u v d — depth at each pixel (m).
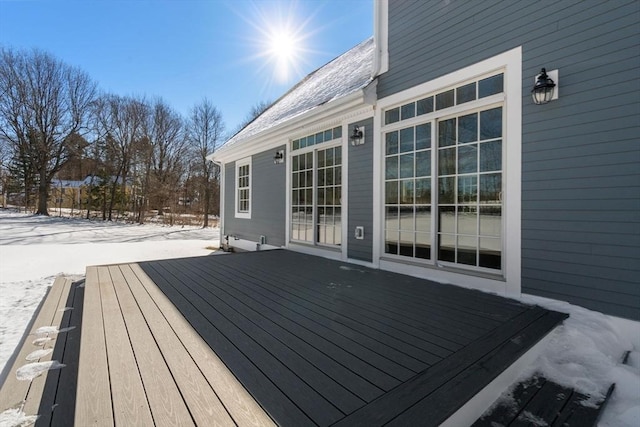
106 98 24.67
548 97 2.92
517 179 3.18
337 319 2.62
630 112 2.53
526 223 3.12
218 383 1.64
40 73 23.30
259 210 7.82
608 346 2.37
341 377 1.72
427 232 4.07
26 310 3.89
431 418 1.39
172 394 1.54
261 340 2.20
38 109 23.58
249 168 8.29
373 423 1.34
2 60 22.59
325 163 5.73
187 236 13.81
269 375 1.73
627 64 2.55
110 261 7.27
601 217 2.68
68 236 12.83
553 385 2.00
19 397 1.86
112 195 24.05
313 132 5.98
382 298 3.20
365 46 7.44
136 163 24.14
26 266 6.55
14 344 2.92
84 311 2.76
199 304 2.99
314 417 1.38
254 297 3.23
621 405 1.87
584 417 1.71
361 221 4.98
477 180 3.56
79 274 5.52
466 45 3.64
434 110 3.99
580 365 2.18
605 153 2.65
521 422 1.66
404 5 4.34
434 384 1.65
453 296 3.27
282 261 5.23
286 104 8.56
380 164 4.65
